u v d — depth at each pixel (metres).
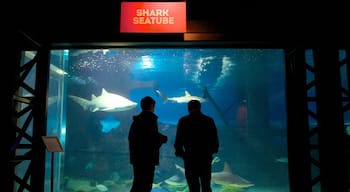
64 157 22.83
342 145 5.56
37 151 5.80
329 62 5.81
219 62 32.38
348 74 5.90
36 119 5.90
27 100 5.89
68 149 23.44
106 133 25.38
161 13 5.94
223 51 30.19
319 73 5.80
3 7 5.77
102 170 23.05
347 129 11.04
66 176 21.41
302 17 5.96
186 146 5.23
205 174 5.11
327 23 5.92
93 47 6.29
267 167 29.53
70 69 27.12
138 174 4.97
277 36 5.93
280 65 31.42
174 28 5.89
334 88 5.73
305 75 5.86
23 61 6.28
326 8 5.96
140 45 6.18
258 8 6.03
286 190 21.89
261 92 24.89
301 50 5.87
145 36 5.96
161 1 6.08
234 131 31.19
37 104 5.93
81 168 23.05
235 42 6.07
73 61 27.22
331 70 5.78
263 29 5.97
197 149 5.15
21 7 6.03
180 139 5.30
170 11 5.95
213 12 6.05
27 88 5.91
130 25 5.92
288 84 6.03
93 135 24.59
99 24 6.04
